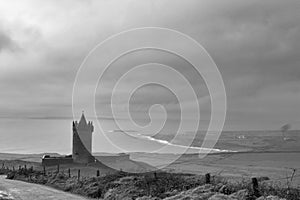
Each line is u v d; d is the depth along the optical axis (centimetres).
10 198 2197
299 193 1471
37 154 9675
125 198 1952
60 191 2594
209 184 1792
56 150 11469
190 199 1602
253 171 3516
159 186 2025
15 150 12338
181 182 2022
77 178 2986
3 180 3853
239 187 1633
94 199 2139
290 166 4325
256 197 1459
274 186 1614
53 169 4878
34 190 2650
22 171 4488
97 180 2602
